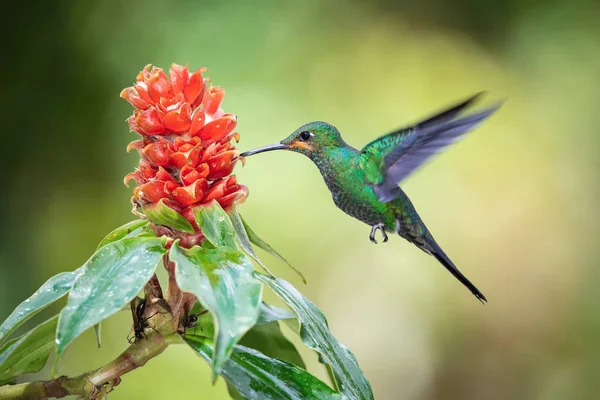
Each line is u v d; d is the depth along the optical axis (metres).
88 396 3.45
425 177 12.64
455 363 12.21
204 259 3.22
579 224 12.68
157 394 9.84
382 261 12.07
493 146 12.80
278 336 4.25
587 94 12.92
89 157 10.59
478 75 12.88
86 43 10.81
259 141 11.60
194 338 3.59
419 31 12.97
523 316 12.49
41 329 3.51
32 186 10.23
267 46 11.91
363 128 12.20
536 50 13.13
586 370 12.31
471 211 12.64
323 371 11.16
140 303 3.58
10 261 9.81
